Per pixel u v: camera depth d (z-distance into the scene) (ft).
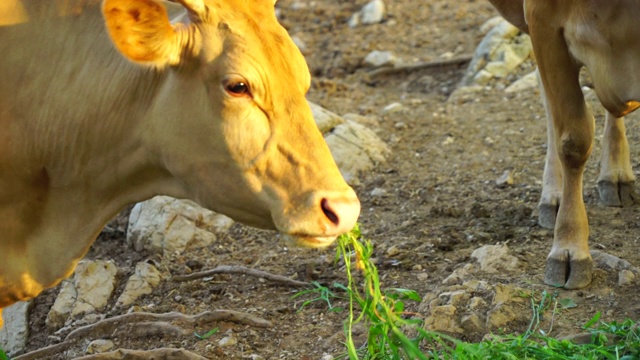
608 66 30.19
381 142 48.91
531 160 45.78
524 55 59.00
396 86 60.90
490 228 38.83
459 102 55.06
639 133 45.78
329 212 23.08
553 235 37.32
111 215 26.48
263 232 41.11
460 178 44.91
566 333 29.68
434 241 37.86
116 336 33.17
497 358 27.53
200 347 31.68
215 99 23.22
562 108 32.24
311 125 23.65
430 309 31.04
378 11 72.54
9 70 25.18
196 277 37.24
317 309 33.83
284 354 31.01
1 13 25.02
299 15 75.61
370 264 26.86
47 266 26.78
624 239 36.09
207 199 24.30
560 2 31.04
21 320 36.11
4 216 26.03
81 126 25.07
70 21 24.99
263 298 35.12
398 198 43.45
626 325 29.27
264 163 23.38
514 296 31.63
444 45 66.39
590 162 43.68
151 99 24.44
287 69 23.52
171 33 22.89
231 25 23.34
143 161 25.16
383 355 27.94
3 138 25.32
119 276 38.09
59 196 26.27
